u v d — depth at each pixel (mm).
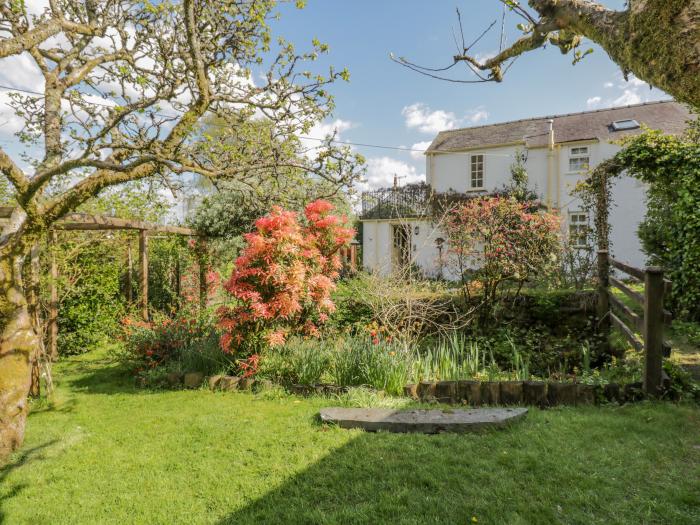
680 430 3311
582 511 2377
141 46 4188
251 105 4199
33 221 3590
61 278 6297
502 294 7238
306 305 5527
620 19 1281
